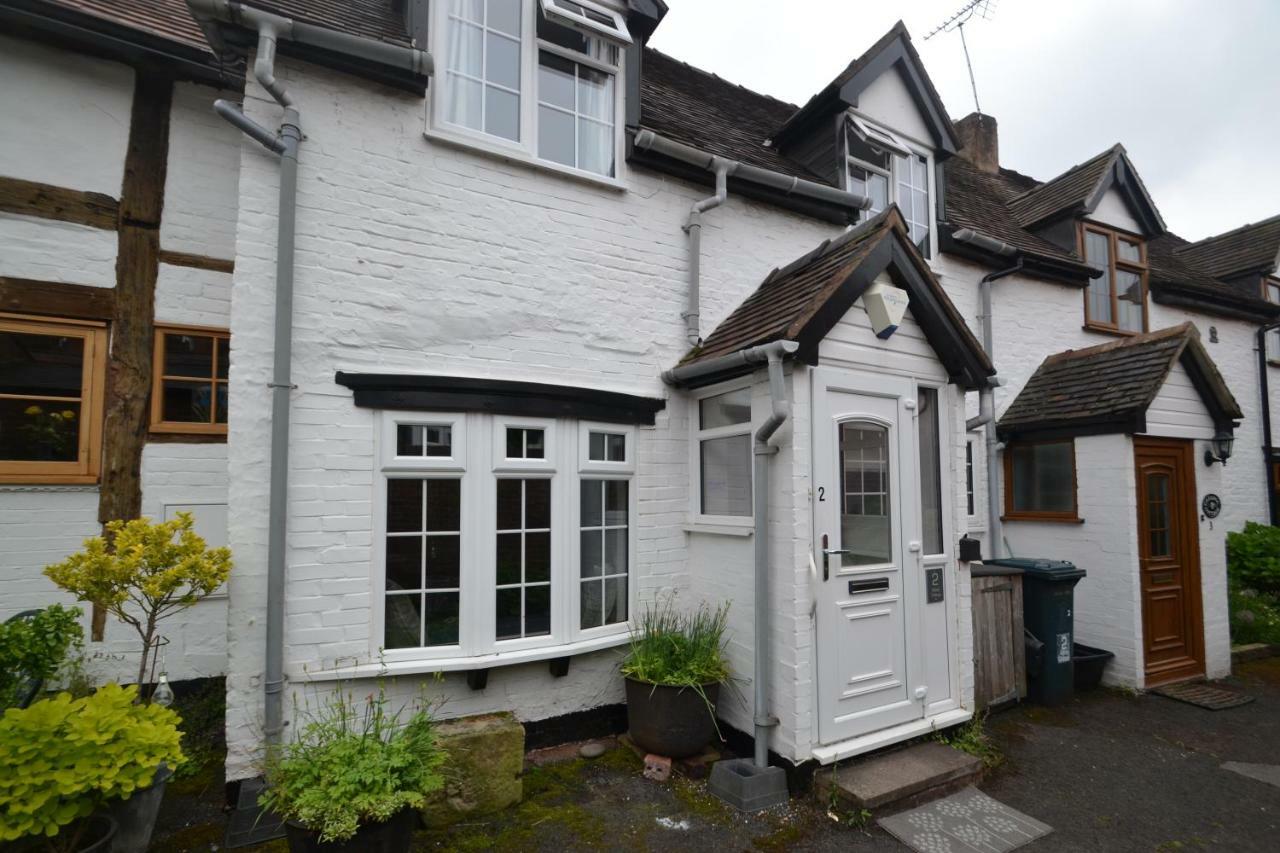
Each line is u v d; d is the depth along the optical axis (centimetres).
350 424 392
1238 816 372
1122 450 602
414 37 435
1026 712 536
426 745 316
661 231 518
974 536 706
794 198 582
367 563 391
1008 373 752
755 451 416
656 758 414
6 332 454
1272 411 1066
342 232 399
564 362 466
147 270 491
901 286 466
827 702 409
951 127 725
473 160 443
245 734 358
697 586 493
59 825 249
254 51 384
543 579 441
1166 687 593
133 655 471
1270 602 836
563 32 502
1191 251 1223
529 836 342
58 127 470
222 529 504
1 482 446
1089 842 344
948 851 334
